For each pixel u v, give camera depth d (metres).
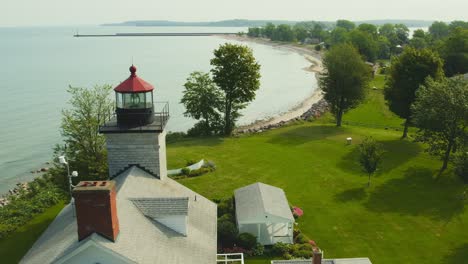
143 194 24.61
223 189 45.56
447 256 32.72
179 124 91.31
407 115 61.81
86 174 37.78
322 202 43.03
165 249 19.98
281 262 25.81
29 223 39.03
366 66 71.00
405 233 36.47
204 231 24.30
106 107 39.28
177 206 22.50
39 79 146.38
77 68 180.25
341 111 73.75
